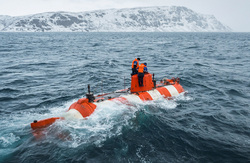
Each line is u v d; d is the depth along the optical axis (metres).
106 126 10.47
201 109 13.42
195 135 9.98
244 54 45.38
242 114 12.68
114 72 25.77
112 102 12.18
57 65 30.91
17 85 19.23
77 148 8.73
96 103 11.77
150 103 13.27
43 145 8.87
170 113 12.56
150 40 115.25
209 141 9.45
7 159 8.01
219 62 33.72
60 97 15.52
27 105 13.86
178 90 15.75
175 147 9.00
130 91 13.90
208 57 40.22
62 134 9.57
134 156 8.35
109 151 8.62
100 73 24.78
